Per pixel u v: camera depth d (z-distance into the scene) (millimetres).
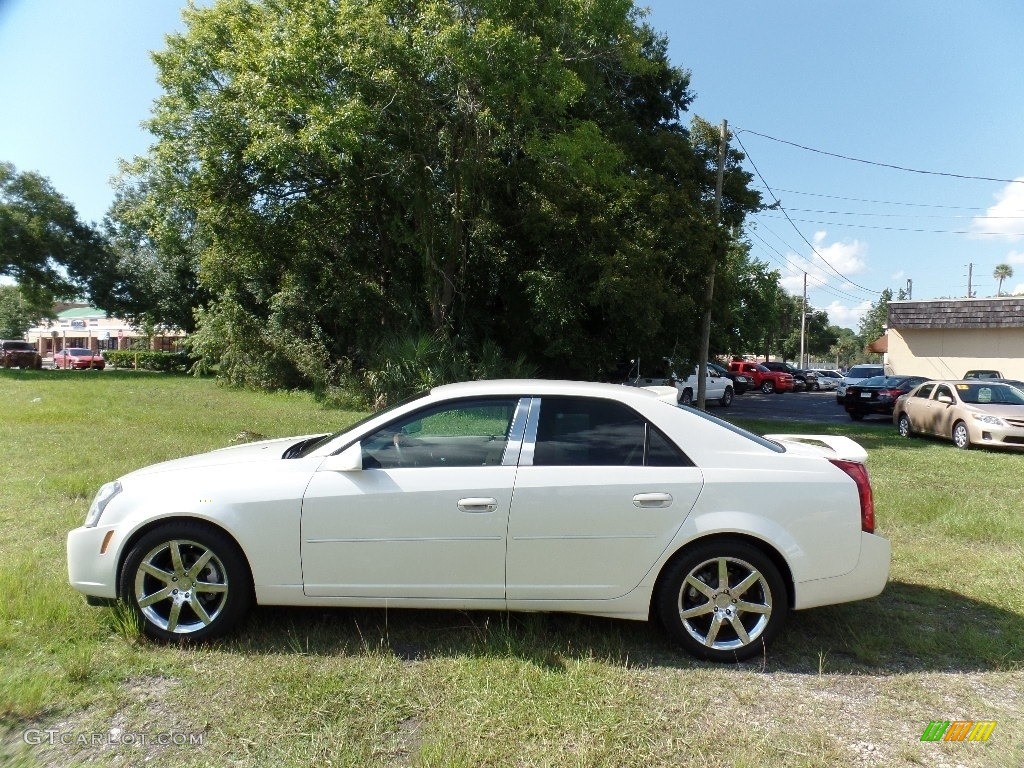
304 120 16453
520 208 19578
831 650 4070
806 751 3014
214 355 25078
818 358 98688
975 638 4184
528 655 3820
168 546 3881
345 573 3865
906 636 4250
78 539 3914
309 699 3301
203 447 10273
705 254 18891
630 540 3838
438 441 4035
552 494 3830
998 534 6664
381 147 16328
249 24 18375
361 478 3891
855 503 3951
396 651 3852
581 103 19625
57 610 4066
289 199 20844
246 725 3092
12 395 19328
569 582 3863
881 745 3096
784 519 3863
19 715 3135
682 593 3875
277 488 3867
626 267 17469
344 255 22031
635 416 4043
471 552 3842
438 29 15094
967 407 14203
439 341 18703
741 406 28594
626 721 3186
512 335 21141
